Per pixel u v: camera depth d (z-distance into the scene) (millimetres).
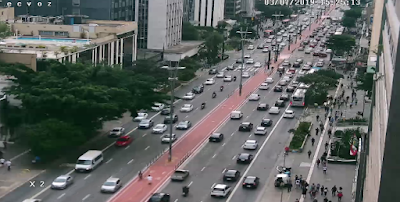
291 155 143875
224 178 125250
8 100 142000
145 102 151250
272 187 122625
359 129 158375
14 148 139375
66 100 134125
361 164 109750
